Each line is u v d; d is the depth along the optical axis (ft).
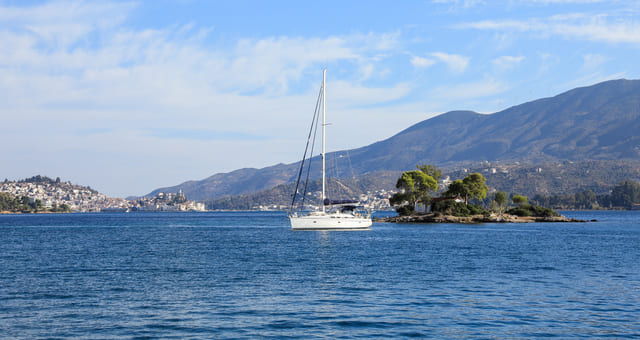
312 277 160.97
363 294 132.87
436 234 367.25
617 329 100.73
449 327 102.01
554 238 334.03
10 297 130.62
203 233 421.18
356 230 396.16
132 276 164.86
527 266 187.21
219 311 114.52
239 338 95.25
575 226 509.76
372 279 156.97
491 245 276.82
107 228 540.11
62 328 101.71
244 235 380.17
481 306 119.24
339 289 139.95
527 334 97.66
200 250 253.44
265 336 96.37
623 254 229.66
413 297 129.18
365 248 258.37
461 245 276.41
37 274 170.91
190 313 112.88
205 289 140.36
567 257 216.95
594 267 185.06
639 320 106.93
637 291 137.18
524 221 589.73
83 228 541.34
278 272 172.35
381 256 220.43
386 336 96.32
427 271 174.09
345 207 401.29
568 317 109.40
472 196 615.98
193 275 166.20
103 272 174.60
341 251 243.19
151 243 305.53
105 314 112.47
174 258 216.54
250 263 196.85
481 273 169.48
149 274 169.07
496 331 99.55
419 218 569.23
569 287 143.13
